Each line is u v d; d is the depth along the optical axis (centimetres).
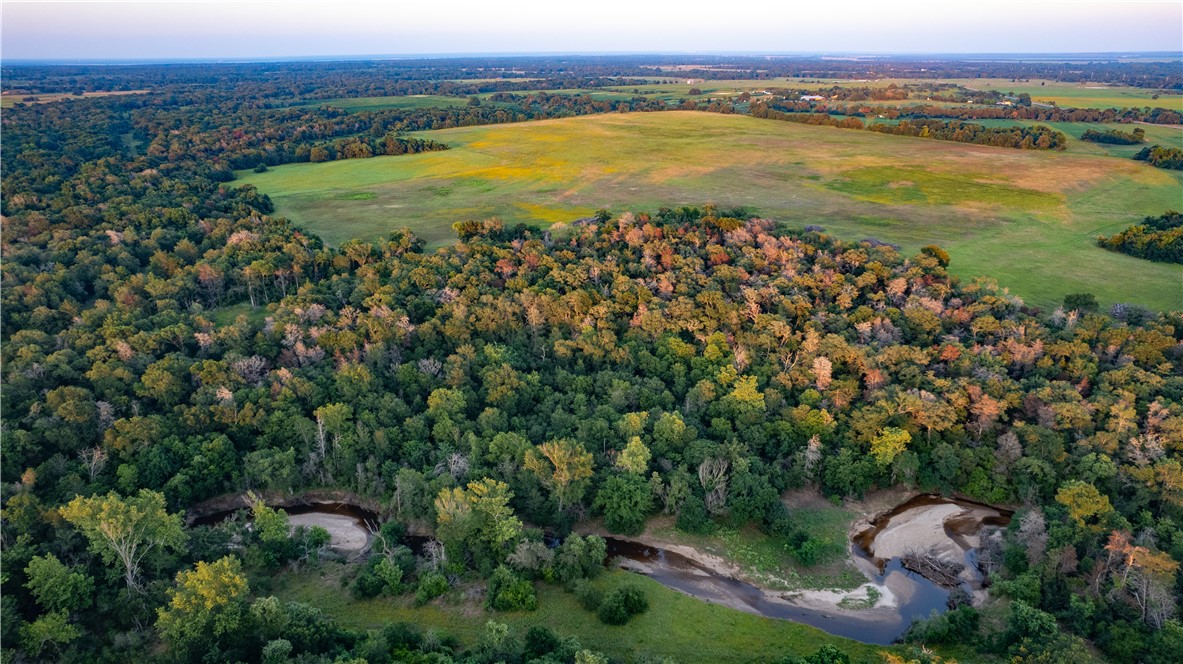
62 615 5634
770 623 6588
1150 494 7325
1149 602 5956
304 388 9062
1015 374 9788
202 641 5534
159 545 6500
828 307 11581
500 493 7175
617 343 10706
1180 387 8700
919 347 10375
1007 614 6359
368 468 8238
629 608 6562
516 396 9269
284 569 7081
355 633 5988
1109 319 10681
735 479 7838
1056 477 7875
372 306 11388
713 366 9875
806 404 9038
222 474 8125
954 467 8162
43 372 9150
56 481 7456
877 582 7200
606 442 8481
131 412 8756
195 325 11000
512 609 6538
